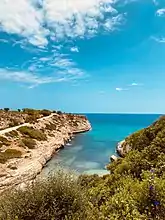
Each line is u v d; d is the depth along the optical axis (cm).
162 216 721
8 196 815
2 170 3145
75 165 4134
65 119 10512
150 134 2311
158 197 752
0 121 6297
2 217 751
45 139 5681
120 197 833
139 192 802
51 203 793
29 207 771
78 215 774
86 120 12238
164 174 1018
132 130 10894
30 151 4297
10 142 4519
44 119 8000
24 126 6028
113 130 10969
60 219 769
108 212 791
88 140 7562
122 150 4209
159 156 1434
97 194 1167
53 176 862
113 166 2069
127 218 715
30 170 3409
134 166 1478
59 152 5494
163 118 2412
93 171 3666
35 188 812
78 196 818
